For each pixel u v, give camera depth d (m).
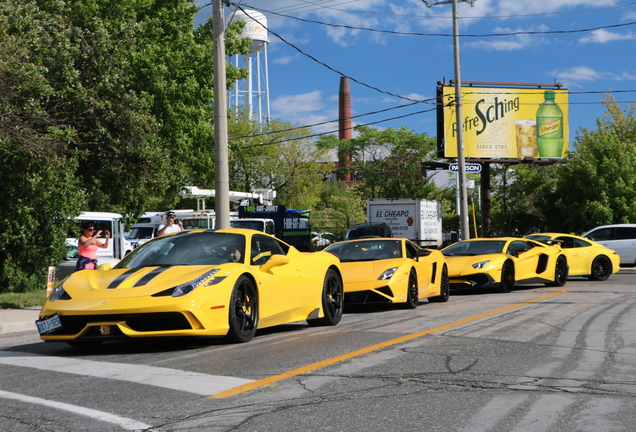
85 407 4.55
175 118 28.64
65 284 7.43
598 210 36.28
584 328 8.79
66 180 16.83
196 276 7.16
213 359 6.41
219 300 7.08
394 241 13.02
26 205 16.36
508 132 40.22
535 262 17.38
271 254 8.61
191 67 30.34
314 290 9.17
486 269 15.75
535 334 8.19
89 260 13.29
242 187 54.06
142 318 6.70
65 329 7.03
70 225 18.64
